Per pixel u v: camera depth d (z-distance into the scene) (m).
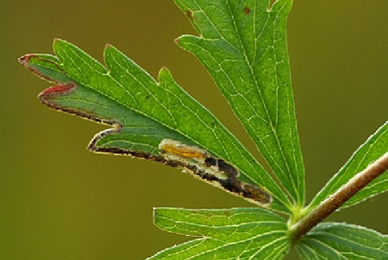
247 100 0.14
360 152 0.13
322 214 0.13
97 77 0.13
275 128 0.14
